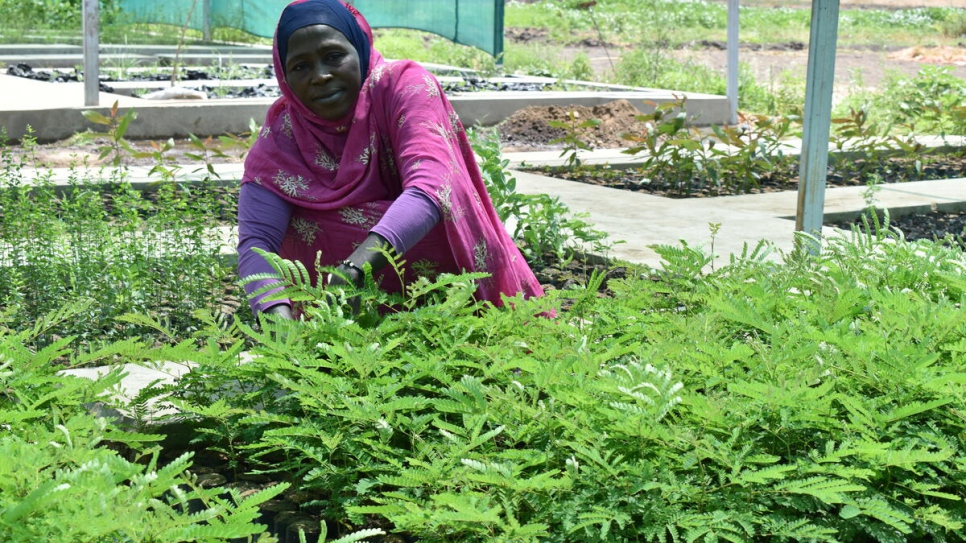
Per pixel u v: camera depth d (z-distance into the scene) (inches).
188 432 111.7
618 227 236.4
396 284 131.6
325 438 92.9
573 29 1375.5
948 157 413.4
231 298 179.2
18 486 71.2
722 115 542.0
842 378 99.4
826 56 164.4
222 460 109.7
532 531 77.7
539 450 91.4
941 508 89.4
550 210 206.4
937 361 106.7
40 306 159.6
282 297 108.8
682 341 108.4
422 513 80.0
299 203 131.9
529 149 428.1
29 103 398.6
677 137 332.5
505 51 784.9
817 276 126.1
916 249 142.3
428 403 98.3
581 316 125.4
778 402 89.3
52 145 373.1
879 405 95.1
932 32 1499.8
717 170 320.8
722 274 138.4
